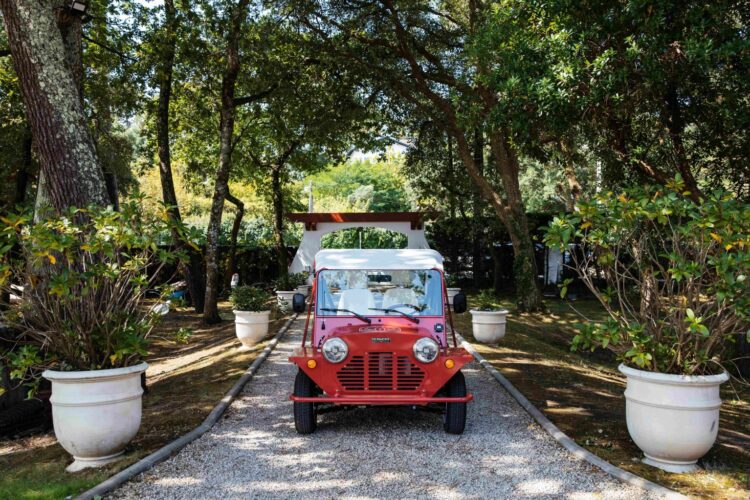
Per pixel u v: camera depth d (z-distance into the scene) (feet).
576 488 17.10
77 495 16.49
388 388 21.57
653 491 16.62
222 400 26.86
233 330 55.21
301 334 48.78
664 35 29.09
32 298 20.06
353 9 64.08
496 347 42.42
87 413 18.39
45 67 26.18
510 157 66.03
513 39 36.63
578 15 32.27
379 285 24.25
